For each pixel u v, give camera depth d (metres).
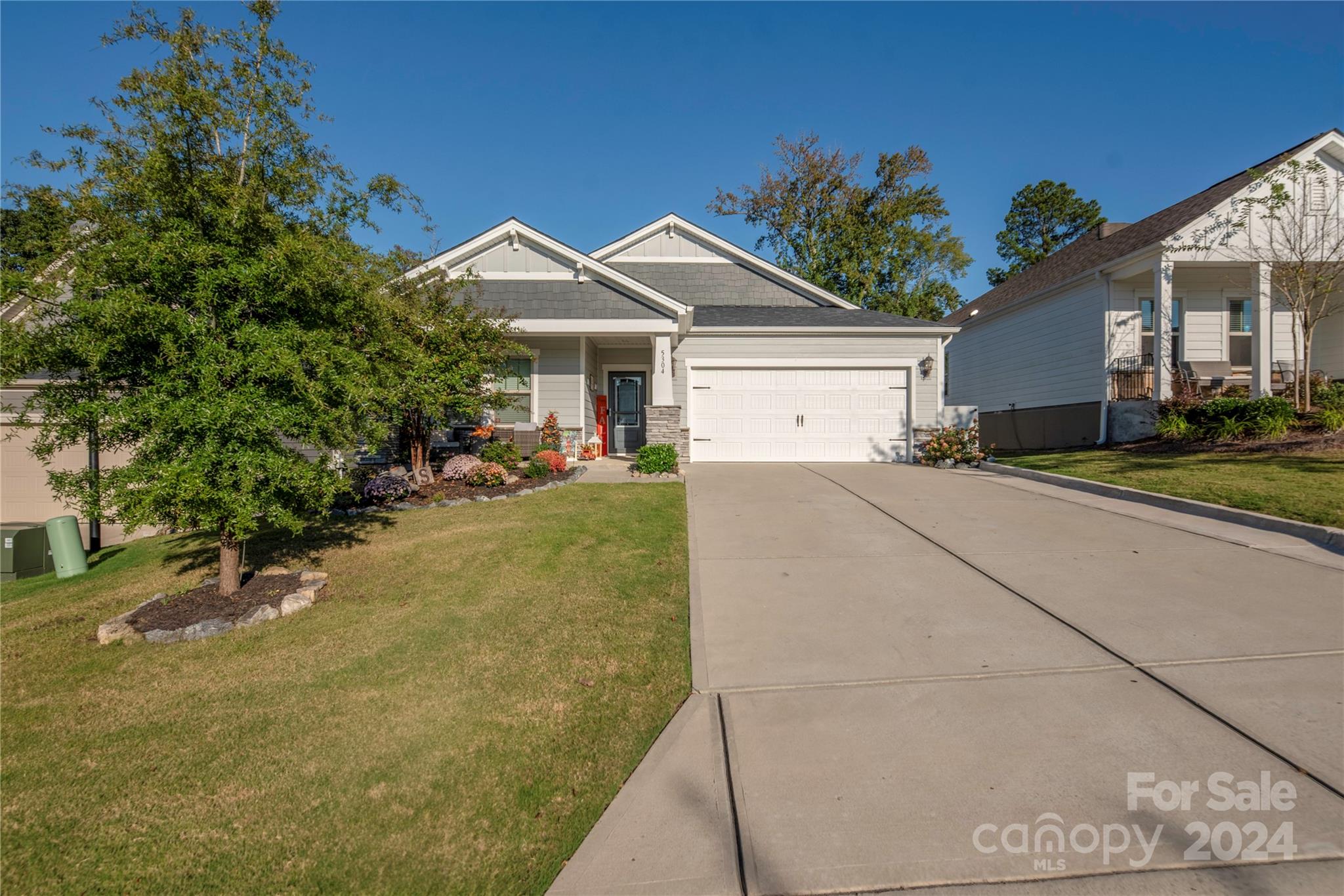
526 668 4.00
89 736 3.40
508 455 10.84
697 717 3.41
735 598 5.12
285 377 4.76
